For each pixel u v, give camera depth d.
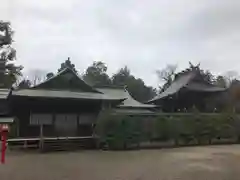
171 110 43.72
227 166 13.10
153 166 13.14
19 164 13.66
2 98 29.91
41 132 20.97
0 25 48.34
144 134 23.38
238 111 27.56
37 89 26.84
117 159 15.77
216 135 26.62
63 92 27.09
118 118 22.53
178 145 24.45
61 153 18.84
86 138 22.33
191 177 10.51
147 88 77.94
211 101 38.53
